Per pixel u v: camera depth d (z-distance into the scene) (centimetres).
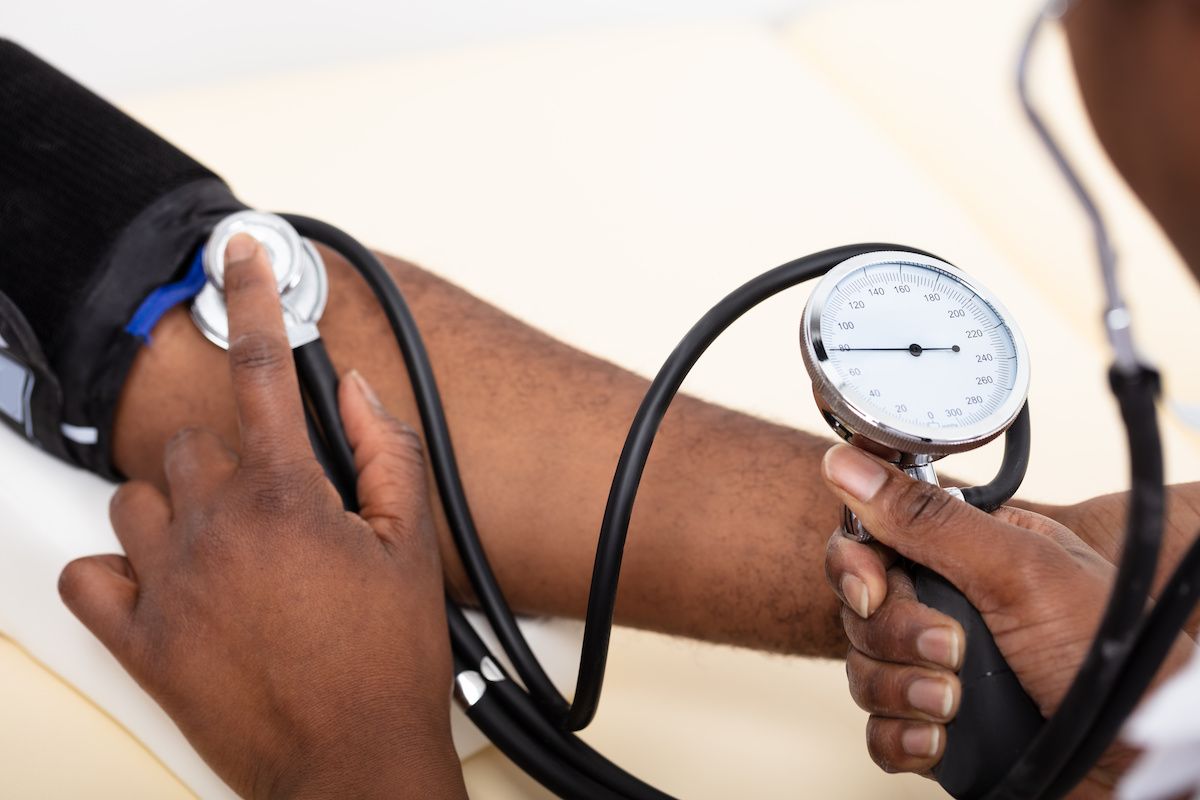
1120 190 141
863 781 80
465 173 128
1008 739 50
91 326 74
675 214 126
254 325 64
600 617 58
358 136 131
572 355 81
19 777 72
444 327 80
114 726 77
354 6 158
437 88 140
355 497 69
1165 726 49
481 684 69
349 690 60
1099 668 39
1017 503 75
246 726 61
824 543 74
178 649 62
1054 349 116
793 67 153
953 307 59
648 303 115
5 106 77
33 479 79
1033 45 32
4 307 69
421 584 65
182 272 76
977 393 57
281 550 62
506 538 75
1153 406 34
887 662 54
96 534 77
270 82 138
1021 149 147
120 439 78
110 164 76
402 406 77
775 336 113
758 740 82
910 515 52
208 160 124
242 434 64
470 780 77
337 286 81
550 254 119
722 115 142
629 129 137
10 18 144
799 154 137
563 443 76
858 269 59
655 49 151
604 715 82
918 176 137
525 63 146
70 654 76
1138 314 125
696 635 78
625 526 57
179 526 65
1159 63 41
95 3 146
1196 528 70
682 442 77
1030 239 137
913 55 161
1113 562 70
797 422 102
